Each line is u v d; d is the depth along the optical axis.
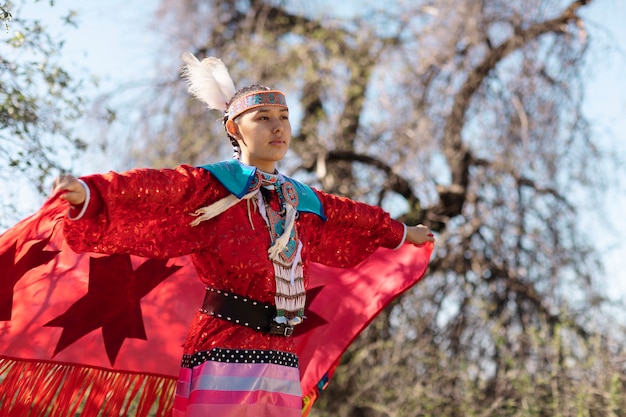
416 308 12.83
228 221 4.48
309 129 14.21
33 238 4.85
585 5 12.95
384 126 13.54
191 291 5.55
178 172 4.38
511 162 12.65
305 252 4.75
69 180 3.84
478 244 13.23
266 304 4.47
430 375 12.23
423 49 13.38
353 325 5.76
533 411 11.12
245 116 4.73
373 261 5.90
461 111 13.22
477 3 12.92
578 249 12.65
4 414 5.01
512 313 12.87
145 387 5.39
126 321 5.39
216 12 14.84
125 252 4.38
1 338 5.01
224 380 4.36
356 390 12.40
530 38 12.92
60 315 5.15
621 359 11.31
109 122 9.80
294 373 4.58
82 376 5.23
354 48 14.30
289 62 14.41
